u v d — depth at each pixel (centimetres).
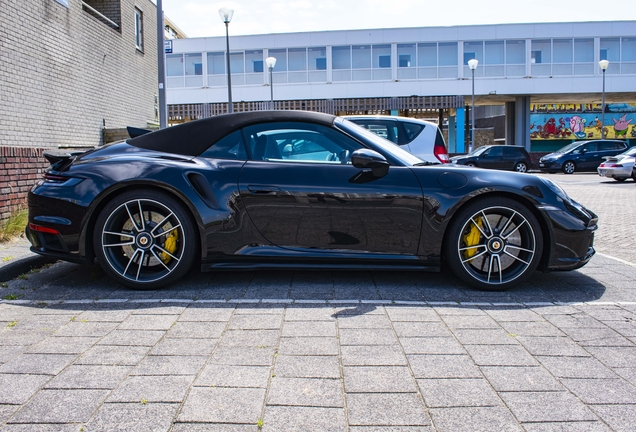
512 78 3269
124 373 224
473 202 361
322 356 244
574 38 3225
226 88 3447
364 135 384
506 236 364
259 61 3416
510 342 265
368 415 190
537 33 3225
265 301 332
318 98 3394
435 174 365
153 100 1335
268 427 182
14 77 721
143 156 368
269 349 252
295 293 351
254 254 360
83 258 356
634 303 336
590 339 270
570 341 267
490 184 359
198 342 261
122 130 1018
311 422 185
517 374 227
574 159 2441
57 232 353
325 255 361
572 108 3894
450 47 3275
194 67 3466
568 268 370
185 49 3450
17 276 391
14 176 566
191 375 222
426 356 245
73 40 895
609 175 1777
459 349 254
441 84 3303
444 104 3291
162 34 990
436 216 358
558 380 221
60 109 850
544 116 3903
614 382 220
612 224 756
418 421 187
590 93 3291
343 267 364
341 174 362
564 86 3256
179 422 185
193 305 323
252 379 219
